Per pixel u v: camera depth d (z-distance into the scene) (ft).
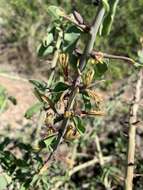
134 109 5.22
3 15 18.34
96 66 3.42
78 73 3.41
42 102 3.69
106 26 3.21
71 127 3.74
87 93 3.50
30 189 4.52
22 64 20.15
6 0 17.79
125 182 5.27
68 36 3.35
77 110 3.63
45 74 20.08
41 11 16.88
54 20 3.44
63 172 7.25
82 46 10.66
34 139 6.24
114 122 10.03
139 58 3.45
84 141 8.00
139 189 6.09
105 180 6.19
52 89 3.66
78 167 7.98
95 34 3.33
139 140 8.93
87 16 14.16
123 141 7.91
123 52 15.25
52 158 4.00
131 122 5.20
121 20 15.46
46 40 3.63
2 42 19.80
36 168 4.36
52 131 3.79
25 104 15.01
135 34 14.87
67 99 3.64
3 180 4.18
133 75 7.43
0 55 20.03
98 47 14.28
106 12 3.19
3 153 4.33
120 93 7.45
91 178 9.04
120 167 8.39
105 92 10.37
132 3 14.60
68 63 3.52
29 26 18.65
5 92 4.14
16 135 8.53
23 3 16.16
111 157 8.53
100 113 3.59
